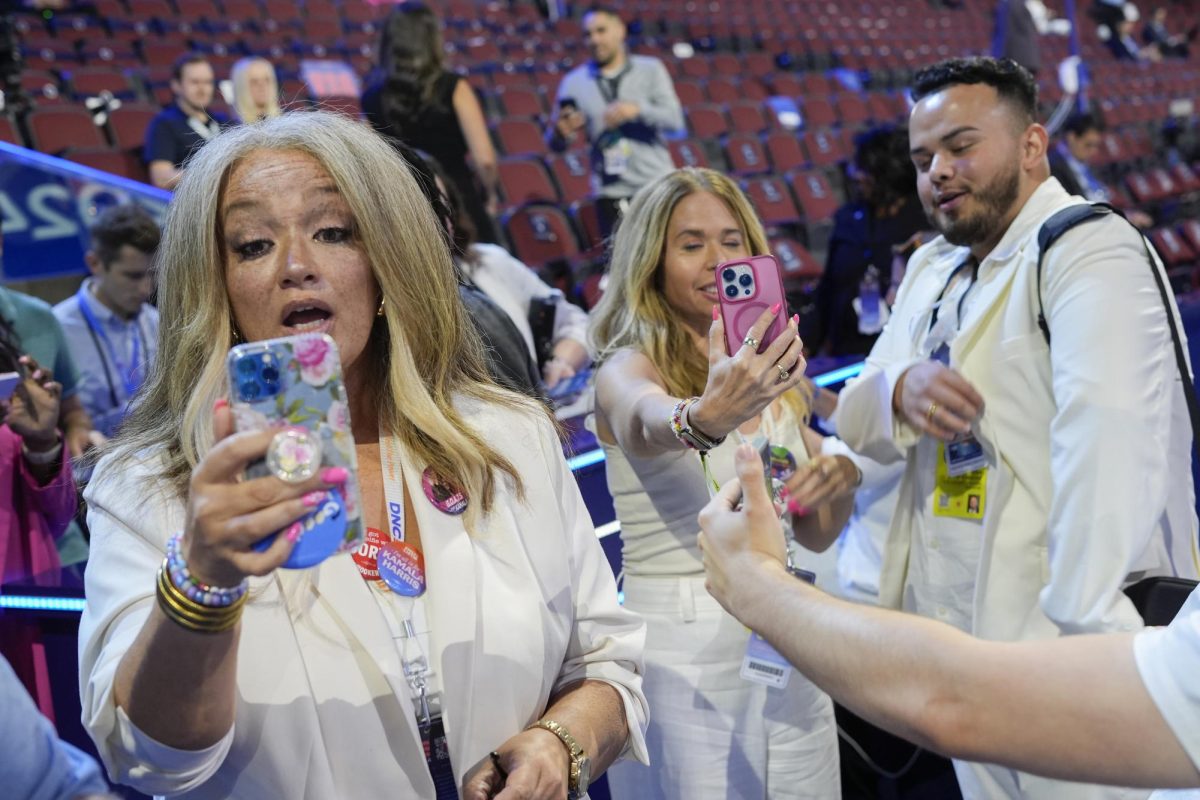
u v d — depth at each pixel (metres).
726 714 1.98
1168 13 15.33
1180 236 7.07
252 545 0.92
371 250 1.28
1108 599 1.78
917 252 2.38
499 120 6.99
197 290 1.25
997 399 2.00
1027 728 0.89
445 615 1.26
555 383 3.25
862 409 2.12
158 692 1.03
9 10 7.76
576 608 1.43
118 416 3.23
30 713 0.88
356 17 9.97
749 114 8.37
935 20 14.05
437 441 1.33
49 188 3.42
